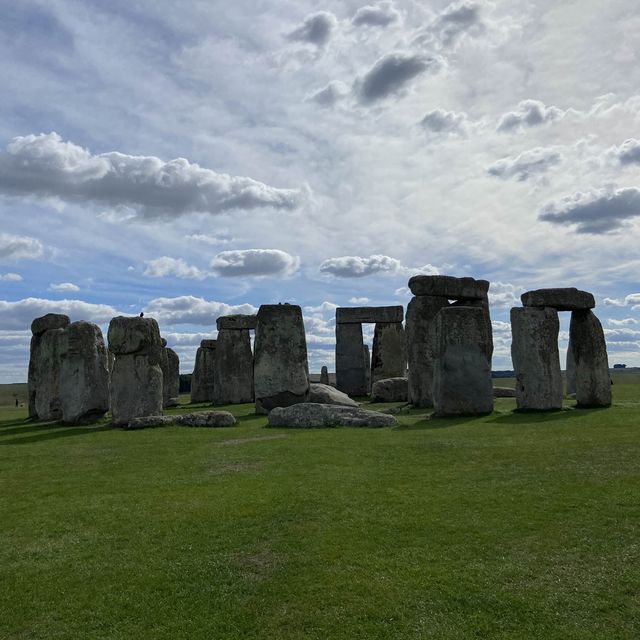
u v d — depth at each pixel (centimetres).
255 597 593
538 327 1880
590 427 1450
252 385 3091
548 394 1856
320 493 904
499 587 591
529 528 727
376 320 3466
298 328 2295
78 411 2003
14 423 2294
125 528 788
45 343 2355
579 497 827
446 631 525
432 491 897
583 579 601
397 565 644
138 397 1881
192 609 577
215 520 798
